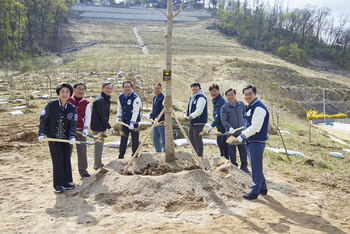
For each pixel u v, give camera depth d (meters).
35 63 41.47
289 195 4.82
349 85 54.06
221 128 6.25
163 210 3.78
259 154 4.39
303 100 41.50
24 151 7.18
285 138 12.32
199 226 3.35
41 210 3.77
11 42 53.00
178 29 93.88
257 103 4.38
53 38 65.38
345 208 4.34
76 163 6.27
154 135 6.73
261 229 3.35
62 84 4.42
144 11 113.81
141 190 4.07
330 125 28.34
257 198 4.50
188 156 6.05
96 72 30.56
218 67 45.69
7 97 17.33
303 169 6.96
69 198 4.21
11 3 51.25
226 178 4.70
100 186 4.41
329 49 89.81
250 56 68.31
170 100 5.09
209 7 134.25
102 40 70.44
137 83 24.22
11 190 4.49
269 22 92.75
